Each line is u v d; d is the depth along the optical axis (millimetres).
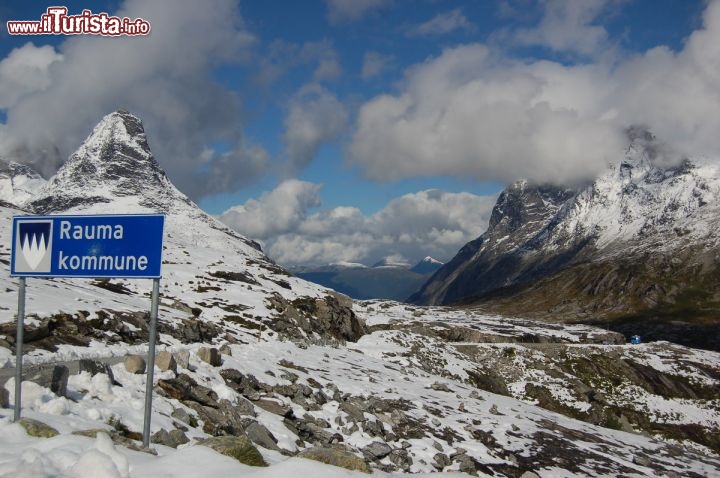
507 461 30812
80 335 29141
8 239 65250
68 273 11812
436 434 32188
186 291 67000
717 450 69875
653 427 73938
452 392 49375
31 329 26188
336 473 8719
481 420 39281
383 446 24859
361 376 44000
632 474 33781
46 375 15656
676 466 39625
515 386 77125
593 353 95000
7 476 7426
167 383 20984
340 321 79000
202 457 9609
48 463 8055
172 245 100750
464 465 27094
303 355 46438
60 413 14461
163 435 15328
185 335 39562
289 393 29359
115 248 11578
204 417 20312
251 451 10258
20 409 13008
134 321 36438
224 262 92750
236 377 27000
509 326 127812
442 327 100312
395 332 83938
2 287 34250
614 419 72000
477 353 86562
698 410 80375
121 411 16594
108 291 53281
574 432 44000
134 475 8828
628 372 88875
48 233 12016
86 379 17812
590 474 32062
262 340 53281
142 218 11445
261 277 87938
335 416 28453
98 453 8031
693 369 93688
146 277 11500
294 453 20641
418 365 68938
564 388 78062
